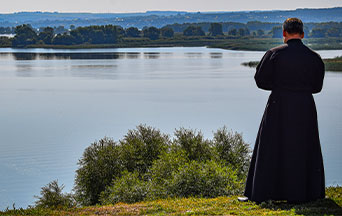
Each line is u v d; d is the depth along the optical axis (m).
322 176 6.63
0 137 47.78
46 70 161.88
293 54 6.22
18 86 113.19
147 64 187.38
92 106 78.25
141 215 7.76
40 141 44.91
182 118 63.34
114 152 18.45
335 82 107.88
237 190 10.59
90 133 51.19
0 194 25.30
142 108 75.06
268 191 6.53
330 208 6.38
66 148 40.81
